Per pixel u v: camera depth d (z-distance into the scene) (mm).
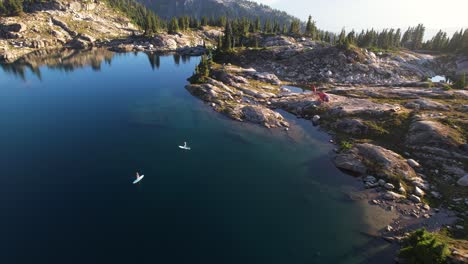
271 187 42344
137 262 27219
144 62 148875
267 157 51938
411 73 111250
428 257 26297
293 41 161875
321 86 98812
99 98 84562
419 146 49469
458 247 29016
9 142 54312
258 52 127000
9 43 158625
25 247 28578
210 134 61000
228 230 32656
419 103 64438
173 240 30484
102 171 44531
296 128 65250
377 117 60844
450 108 60031
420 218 35781
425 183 42188
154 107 76875
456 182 41781
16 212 34031
